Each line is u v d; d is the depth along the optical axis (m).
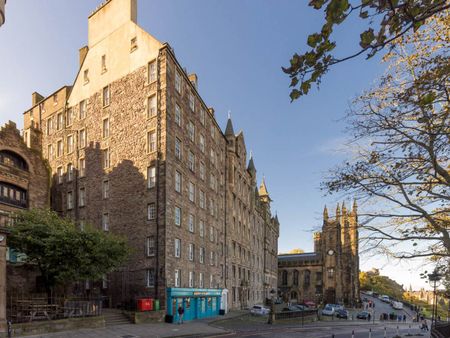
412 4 3.35
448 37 8.50
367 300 104.50
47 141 47.97
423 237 10.38
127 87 39.31
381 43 3.54
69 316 24.11
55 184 45.19
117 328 24.94
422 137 8.63
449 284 18.56
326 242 103.19
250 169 74.00
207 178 46.62
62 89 47.00
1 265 19.14
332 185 10.59
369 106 9.38
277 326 37.84
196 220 41.53
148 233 34.53
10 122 32.59
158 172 34.81
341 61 3.73
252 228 71.44
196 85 48.03
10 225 26.72
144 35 38.62
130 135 38.09
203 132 46.19
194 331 26.61
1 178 30.42
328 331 35.94
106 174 39.56
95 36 44.25
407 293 146.75
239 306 58.41
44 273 26.56
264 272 82.75
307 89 3.92
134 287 34.00
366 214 10.83
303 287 104.00
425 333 36.16
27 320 21.47
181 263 36.34
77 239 24.95
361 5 3.25
